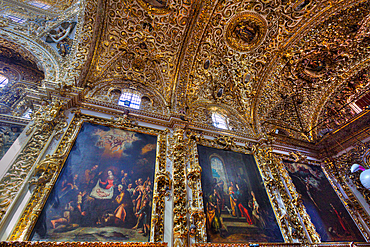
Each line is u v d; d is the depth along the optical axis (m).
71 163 6.09
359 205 9.59
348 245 7.83
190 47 10.05
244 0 9.09
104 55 9.28
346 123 10.97
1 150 6.29
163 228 5.79
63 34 8.71
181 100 10.03
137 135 7.95
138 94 9.86
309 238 7.53
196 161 7.90
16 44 8.13
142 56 10.04
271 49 10.93
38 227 4.62
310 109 13.09
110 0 8.18
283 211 7.91
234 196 7.75
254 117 11.91
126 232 5.33
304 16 9.81
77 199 5.45
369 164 9.89
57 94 7.25
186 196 6.73
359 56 11.05
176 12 9.08
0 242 3.95
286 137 11.41
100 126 7.57
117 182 6.28
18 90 8.63
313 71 11.73
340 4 9.33
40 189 5.17
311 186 10.01
